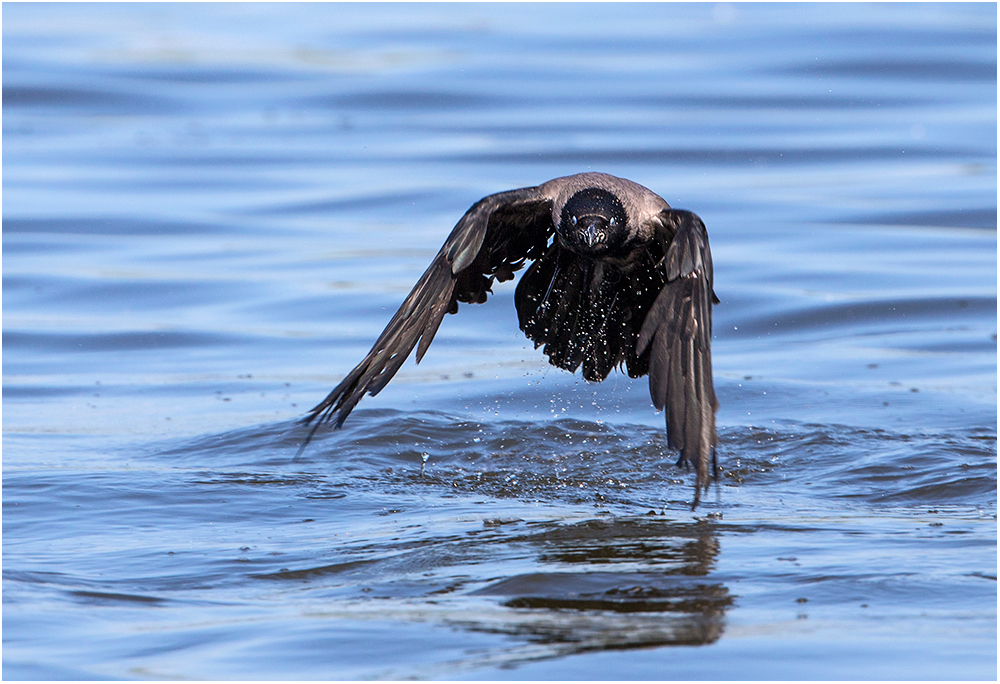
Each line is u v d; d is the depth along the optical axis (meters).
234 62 32.59
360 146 25.28
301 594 7.64
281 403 13.23
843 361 14.48
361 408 12.95
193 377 14.31
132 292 17.47
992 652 6.40
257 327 16.17
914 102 27.53
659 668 6.27
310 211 21.38
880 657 6.36
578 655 6.45
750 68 30.34
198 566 8.23
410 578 7.86
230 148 25.36
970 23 33.72
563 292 9.99
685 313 7.99
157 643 6.75
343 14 39.06
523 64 31.53
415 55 32.88
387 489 10.36
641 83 29.45
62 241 19.81
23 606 7.38
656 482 10.62
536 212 9.68
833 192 21.69
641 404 13.23
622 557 8.20
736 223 19.97
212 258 19.03
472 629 6.88
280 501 9.91
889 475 10.51
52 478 10.43
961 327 15.58
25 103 28.77
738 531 8.87
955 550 8.24
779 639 6.62
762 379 13.85
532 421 12.45
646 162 23.55
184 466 10.98
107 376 14.39
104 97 29.23
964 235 19.47
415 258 18.73
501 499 10.08
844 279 17.36
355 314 16.55
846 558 8.06
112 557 8.44
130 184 22.95
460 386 13.91
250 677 6.25
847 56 30.89
